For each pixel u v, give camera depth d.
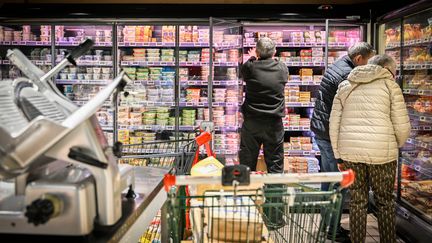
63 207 1.42
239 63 5.13
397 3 4.64
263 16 4.90
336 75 3.94
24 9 4.79
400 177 4.32
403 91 4.36
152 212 2.10
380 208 3.46
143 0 5.09
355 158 3.37
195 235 2.11
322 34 5.28
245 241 1.90
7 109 1.65
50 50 5.27
